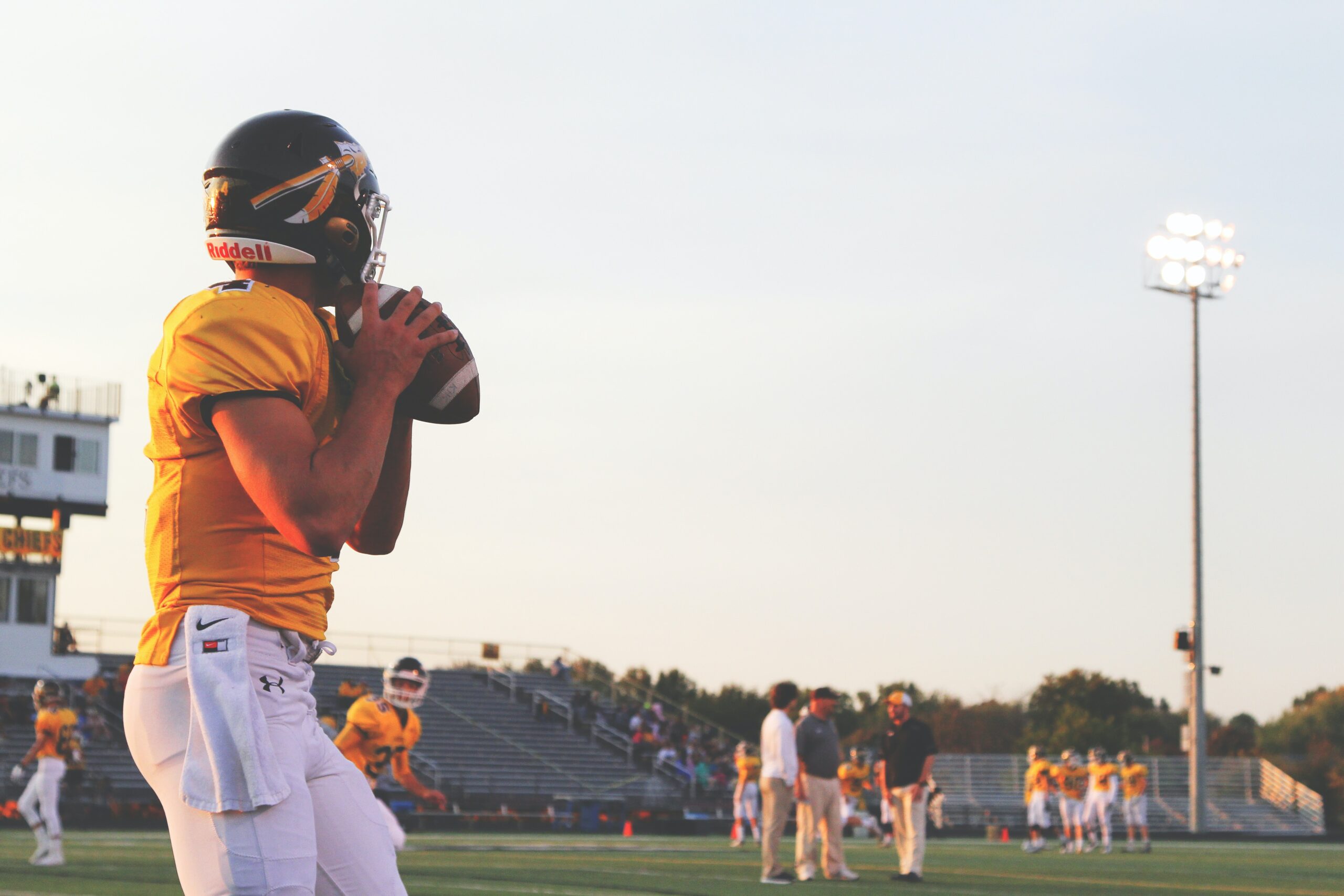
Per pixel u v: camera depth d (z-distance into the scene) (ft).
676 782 162.50
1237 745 306.35
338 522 10.70
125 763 132.05
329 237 12.00
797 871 56.85
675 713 194.08
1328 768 229.86
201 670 10.95
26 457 177.99
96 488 183.21
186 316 11.02
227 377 10.71
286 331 10.95
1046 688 333.42
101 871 53.21
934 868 71.46
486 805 135.54
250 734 10.91
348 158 12.09
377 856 12.14
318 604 11.75
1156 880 63.57
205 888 11.05
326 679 161.99
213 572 11.14
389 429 11.20
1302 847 123.85
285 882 11.09
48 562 172.65
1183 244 142.61
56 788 57.00
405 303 11.71
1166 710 355.15
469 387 12.34
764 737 55.83
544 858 71.77
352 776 12.26
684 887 51.24
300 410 11.05
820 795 56.80
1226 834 143.95
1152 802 179.11
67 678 166.40
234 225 11.84
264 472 10.52
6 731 137.28
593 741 168.86
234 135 11.98
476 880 53.52
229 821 10.96
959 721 338.34
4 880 48.29
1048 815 163.43
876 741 314.35
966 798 174.81
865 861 76.59
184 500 11.14
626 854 78.69
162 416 11.25
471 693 174.40
